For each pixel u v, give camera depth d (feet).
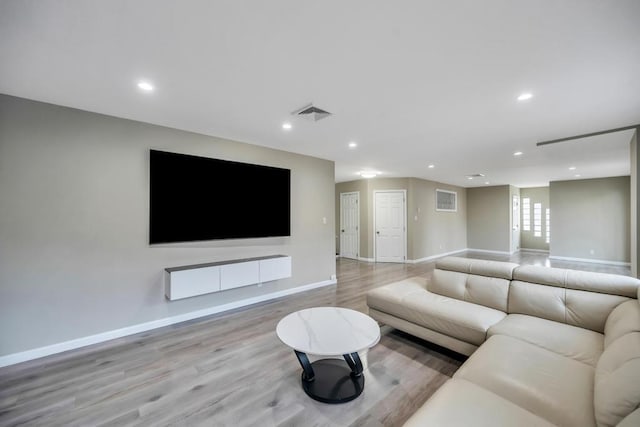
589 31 5.16
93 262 9.11
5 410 5.97
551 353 5.57
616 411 3.40
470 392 4.41
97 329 9.14
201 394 6.49
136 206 9.90
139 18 4.82
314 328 6.88
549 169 19.62
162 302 10.46
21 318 8.02
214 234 11.80
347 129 10.92
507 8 4.61
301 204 15.15
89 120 9.07
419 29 5.15
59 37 5.31
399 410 5.93
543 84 7.25
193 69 6.56
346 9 4.63
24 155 8.08
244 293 12.76
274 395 6.44
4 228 7.82
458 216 30.12
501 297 8.26
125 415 5.82
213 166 11.79
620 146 13.10
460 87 7.43
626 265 21.99
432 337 8.21
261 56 6.04
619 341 4.82
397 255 23.99
